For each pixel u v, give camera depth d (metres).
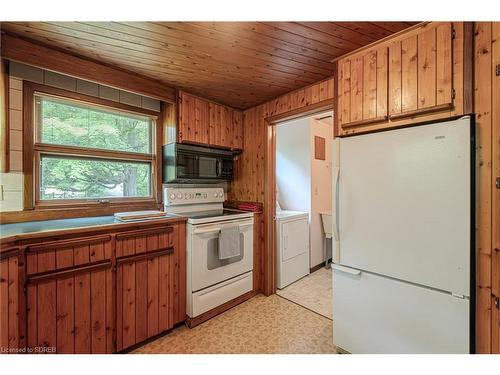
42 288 1.41
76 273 1.53
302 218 3.27
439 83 1.36
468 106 1.27
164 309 1.97
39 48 1.68
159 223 1.95
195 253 2.12
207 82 2.28
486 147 1.23
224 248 2.31
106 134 2.27
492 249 1.21
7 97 1.70
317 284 3.05
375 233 1.55
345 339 1.71
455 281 1.26
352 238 1.67
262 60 1.89
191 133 2.49
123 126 2.38
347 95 1.78
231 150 2.96
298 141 3.59
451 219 1.27
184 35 1.57
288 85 2.35
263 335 2.00
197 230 2.13
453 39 1.32
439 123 1.32
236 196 3.16
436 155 1.32
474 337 1.24
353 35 1.58
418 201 1.38
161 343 1.89
